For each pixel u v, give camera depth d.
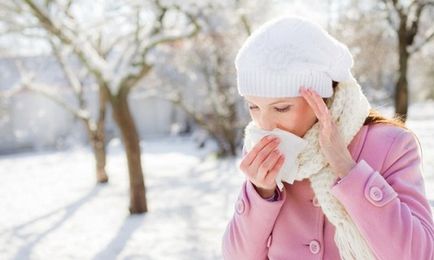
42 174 15.65
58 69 24.53
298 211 1.20
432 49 15.39
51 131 25.31
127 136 8.28
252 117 1.15
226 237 1.28
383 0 11.49
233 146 15.88
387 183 1.02
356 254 1.05
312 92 1.03
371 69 16.70
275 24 1.11
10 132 24.78
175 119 27.88
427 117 19.84
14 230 8.12
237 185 10.57
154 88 20.20
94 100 26.06
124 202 9.88
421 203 1.06
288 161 1.10
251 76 1.08
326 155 1.04
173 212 8.36
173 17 9.38
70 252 6.58
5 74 21.89
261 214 1.17
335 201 1.07
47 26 7.57
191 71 17.70
